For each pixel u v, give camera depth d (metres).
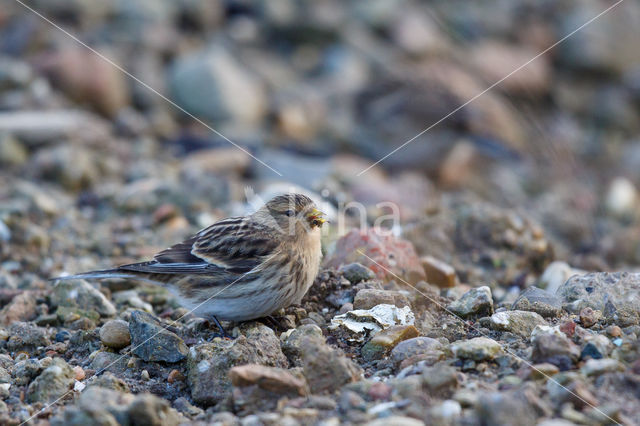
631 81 23.06
